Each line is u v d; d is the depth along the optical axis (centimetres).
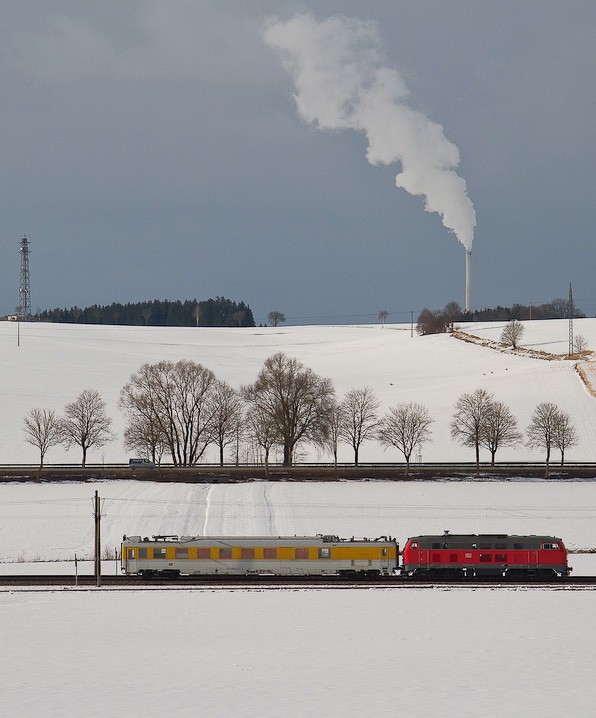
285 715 4956
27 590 8581
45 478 15288
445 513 12912
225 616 7456
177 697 5300
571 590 8688
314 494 14162
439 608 7788
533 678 5672
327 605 7919
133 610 7694
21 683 5612
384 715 4944
